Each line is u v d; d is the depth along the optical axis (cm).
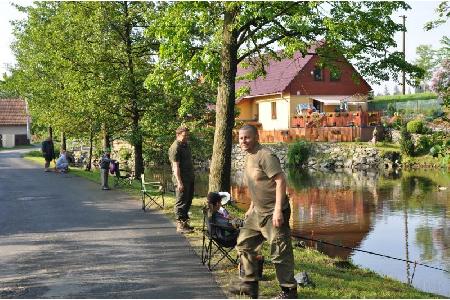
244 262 666
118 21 2075
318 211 1952
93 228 1127
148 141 2391
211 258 855
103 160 1820
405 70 1478
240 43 1421
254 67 1781
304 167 3844
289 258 633
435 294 920
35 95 3089
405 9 1398
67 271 794
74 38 2123
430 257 1265
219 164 1429
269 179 630
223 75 1423
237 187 2706
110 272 787
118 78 2091
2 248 947
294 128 4228
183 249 930
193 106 2127
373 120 4116
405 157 3606
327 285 776
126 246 956
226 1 1280
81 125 2525
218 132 1435
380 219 1773
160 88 2102
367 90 4912
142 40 2106
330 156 3803
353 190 2538
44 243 984
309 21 1315
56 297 674
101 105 2127
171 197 1586
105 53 2083
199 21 1353
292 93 4625
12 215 1299
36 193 1719
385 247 1373
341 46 1455
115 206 1435
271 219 632
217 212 806
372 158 3669
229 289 685
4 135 6738
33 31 2698
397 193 2398
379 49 1462
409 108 4497
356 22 1343
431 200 2180
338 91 4806
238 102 5100
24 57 3362
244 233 664
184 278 754
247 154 656
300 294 695
